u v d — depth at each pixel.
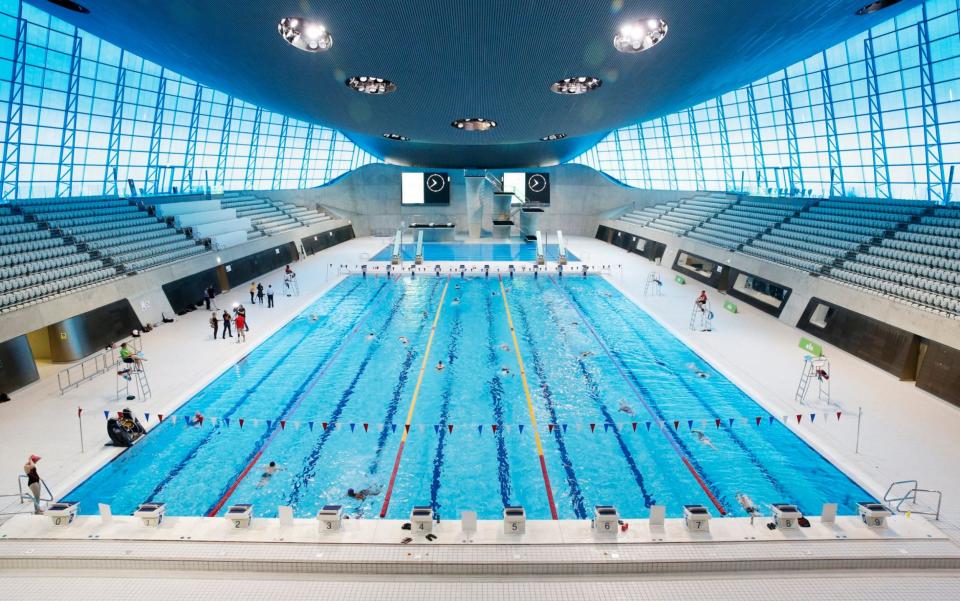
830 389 11.59
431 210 38.97
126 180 25.59
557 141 29.52
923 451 8.91
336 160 41.44
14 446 9.05
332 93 13.84
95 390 11.47
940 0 17.00
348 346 14.61
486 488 8.13
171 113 26.38
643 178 39.81
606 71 11.74
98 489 8.01
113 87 22.53
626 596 5.55
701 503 7.75
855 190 24.41
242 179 34.91
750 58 12.83
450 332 15.88
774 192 29.33
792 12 9.82
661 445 9.36
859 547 6.20
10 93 18.78
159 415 9.64
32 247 16.70
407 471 8.58
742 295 19.92
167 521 6.66
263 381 12.19
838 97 22.61
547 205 38.78
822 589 5.66
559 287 22.05
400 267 26.23
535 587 5.68
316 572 5.94
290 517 6.57
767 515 7.43
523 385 11.98
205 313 17.95
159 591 5.64
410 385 11.99
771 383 11.91
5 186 19.97
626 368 12.97
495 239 36.91
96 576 5.88
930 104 19.14
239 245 23.52
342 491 8.03
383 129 19.14
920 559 6.02
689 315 17.67
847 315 14.48
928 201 20.08
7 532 6.47
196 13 9.34
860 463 8.53
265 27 9.62
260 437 9.62
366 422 10.18
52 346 13.22
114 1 9.27
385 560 5.96
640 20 9.22
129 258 18.34
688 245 25.45
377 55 10.69
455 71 11.62
